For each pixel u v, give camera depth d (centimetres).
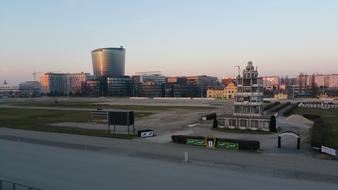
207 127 7550
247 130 6950
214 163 4012
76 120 9056
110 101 19738
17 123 8425
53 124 8212
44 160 4241
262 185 3152
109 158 4350
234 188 3067
